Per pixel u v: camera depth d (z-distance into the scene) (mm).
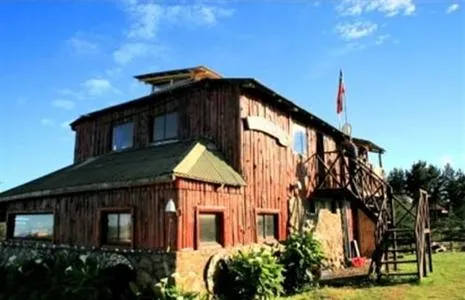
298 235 12266
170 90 13531
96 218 10734
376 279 12320
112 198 10492
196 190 9742
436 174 42312
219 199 10555
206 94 12883
